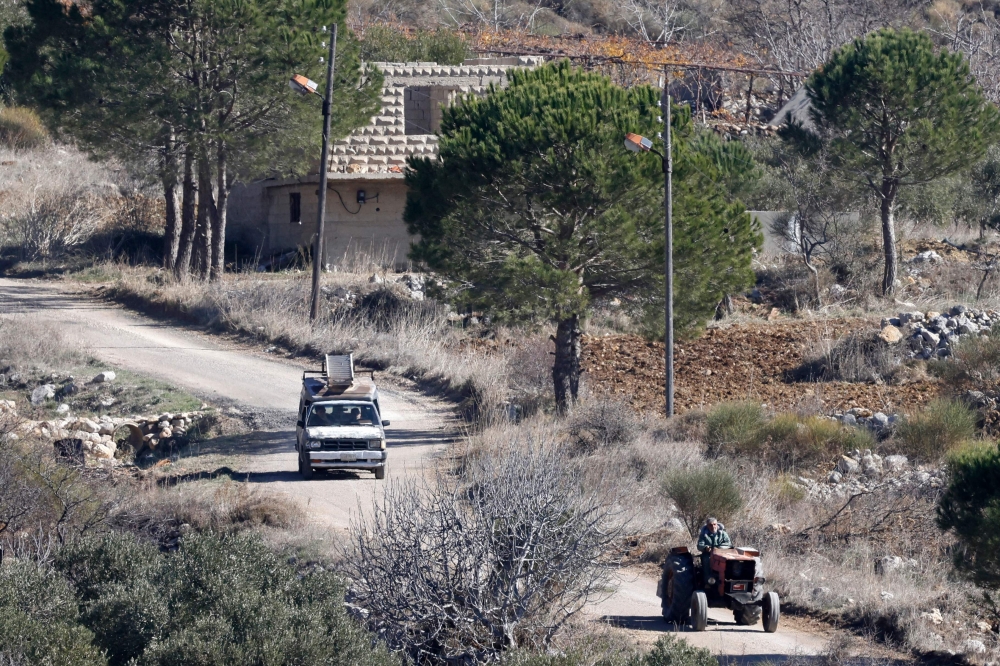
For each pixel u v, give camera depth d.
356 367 128.38
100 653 39.03
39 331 131.12
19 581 42.84
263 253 190.00
